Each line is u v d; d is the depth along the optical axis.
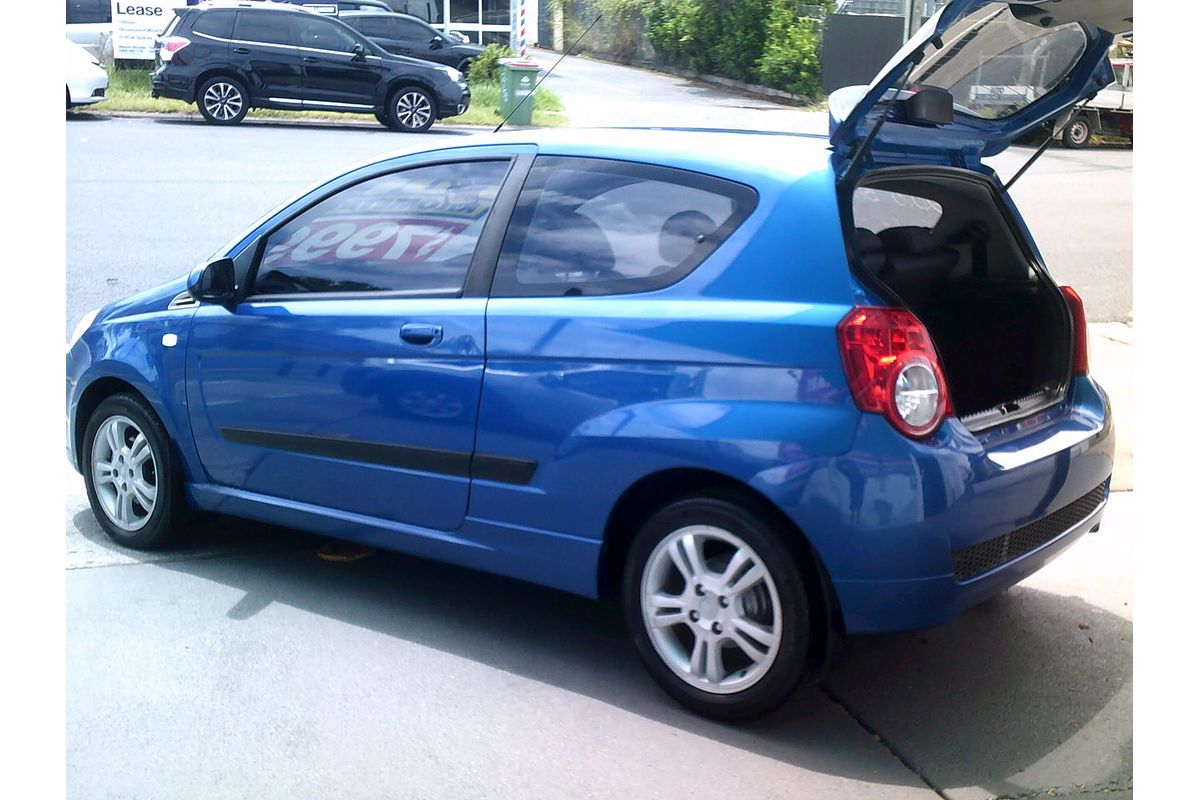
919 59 3.25
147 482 4.83
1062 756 3.38
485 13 27.27
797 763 3.33
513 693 3.72
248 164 14.98
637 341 3.53
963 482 3.26
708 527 3.46
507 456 3.79
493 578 4.68
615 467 3.56
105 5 23.11
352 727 3.50
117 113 20.06
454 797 3.15
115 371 4.79
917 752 3.40
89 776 3.22
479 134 4.29
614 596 3.86
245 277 4.52
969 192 4.17
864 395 3.19
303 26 19.09
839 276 3.30
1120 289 10.30
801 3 22.23
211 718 3.53
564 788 3.19
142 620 4.20
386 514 4.16
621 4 22.89
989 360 4.02
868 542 3.20
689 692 3.57
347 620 4.24
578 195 3.84
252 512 4.57
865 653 4.04
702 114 16.05
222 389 4.50
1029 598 4.48
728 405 3.36
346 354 4.15
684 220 3.60
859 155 3.38
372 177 4.34
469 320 3.88
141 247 10.41
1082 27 3.70
